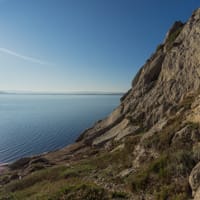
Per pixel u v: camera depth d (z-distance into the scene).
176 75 40.72
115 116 54.66
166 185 15.97
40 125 128.50
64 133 106.12
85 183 19.77
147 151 23.53
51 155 51.47
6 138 96.94
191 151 17.84
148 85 50.31
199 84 32.91
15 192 26.16
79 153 47.09
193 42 39.34
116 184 19.56
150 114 40.38
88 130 60.62
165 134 23.50
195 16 44.69
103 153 39.22
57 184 23.50
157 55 54.69
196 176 13.81
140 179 17.84
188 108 29.08
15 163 52.69
